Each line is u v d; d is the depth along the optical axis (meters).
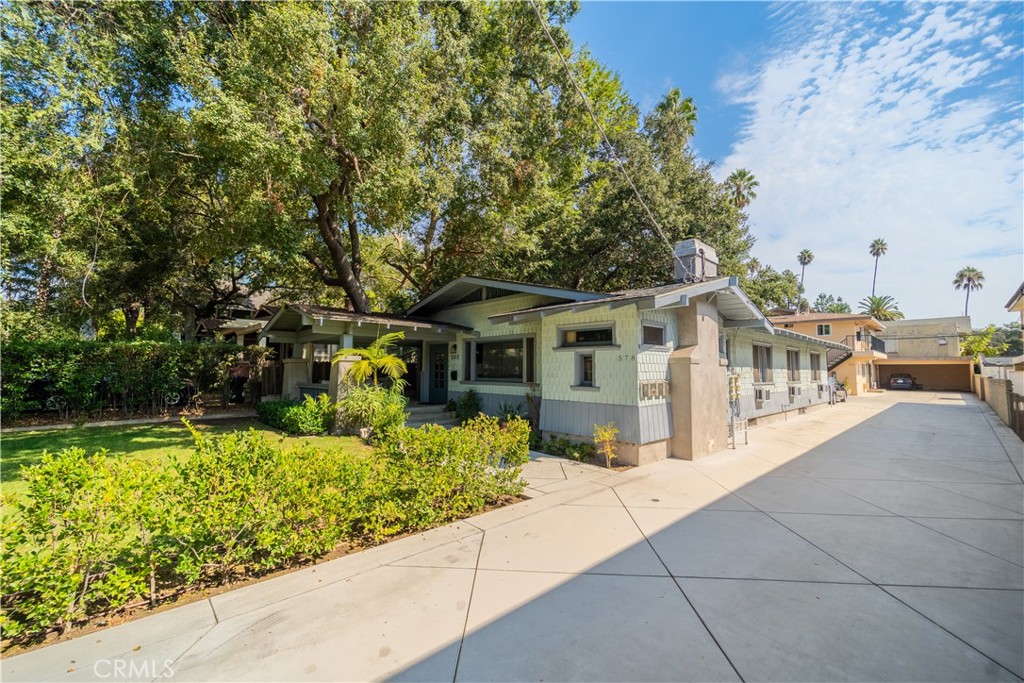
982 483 6.19
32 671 2.19
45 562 2.46
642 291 7.77
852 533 4.27
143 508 2.79
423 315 13.26
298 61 9.27
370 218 11.97
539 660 2.34
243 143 8.29
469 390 11.14
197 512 3.03
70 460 2.72
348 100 9.84
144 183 10.55
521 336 10.02
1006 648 2.45
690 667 2.29
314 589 3.10
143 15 9.34
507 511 4.87
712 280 7.92
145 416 11.17
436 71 12.48
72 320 13.16
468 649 2.44
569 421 8.08
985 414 15.23
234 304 21.80
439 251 15.80
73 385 10.05
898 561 3.63
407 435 4.42
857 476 6.56
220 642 2.47
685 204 17.41
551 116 15.06
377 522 3.96
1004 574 3.38
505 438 5.12
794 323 27.12
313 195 11.45
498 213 13.62
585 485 5.93
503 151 13.43
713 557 3.70
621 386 7.25
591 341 7.90
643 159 16.33
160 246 13.70
